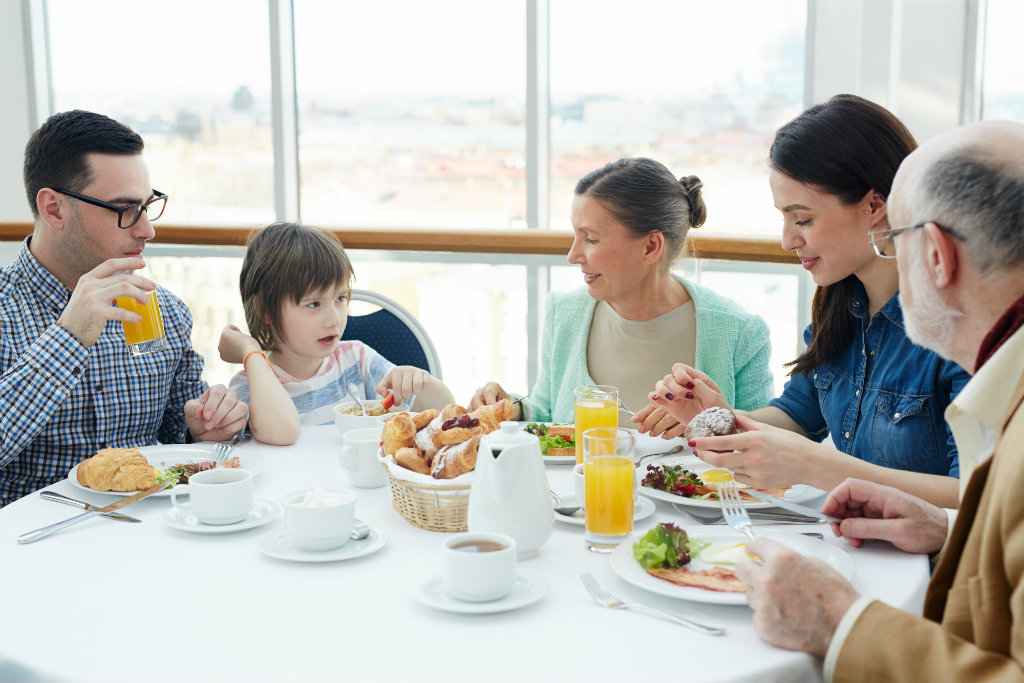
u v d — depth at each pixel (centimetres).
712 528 112
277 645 84
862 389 150
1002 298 86
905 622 81
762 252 242
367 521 118
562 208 335
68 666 80
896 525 105
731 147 311
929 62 271
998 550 79
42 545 110
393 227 281
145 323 152
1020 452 78
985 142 85
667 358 191
